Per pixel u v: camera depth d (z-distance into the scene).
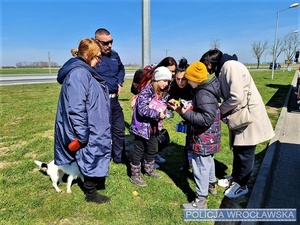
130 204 2.98
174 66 3.33
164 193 3.22
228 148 4.85
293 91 13.72
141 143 3.32
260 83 18.38
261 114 2.82
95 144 2.67
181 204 3.01
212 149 2.65
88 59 2.63
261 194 3.15
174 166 4.06
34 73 36.88
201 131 2.60
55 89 15.42
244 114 2.77
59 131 2.70
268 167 3.86
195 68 2.47
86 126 2.57
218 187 3.43
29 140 5.25
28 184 3.40
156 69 3.02
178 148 4.84
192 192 3.28
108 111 2.78
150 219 2.72
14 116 7.53
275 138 5.24
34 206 2.91
